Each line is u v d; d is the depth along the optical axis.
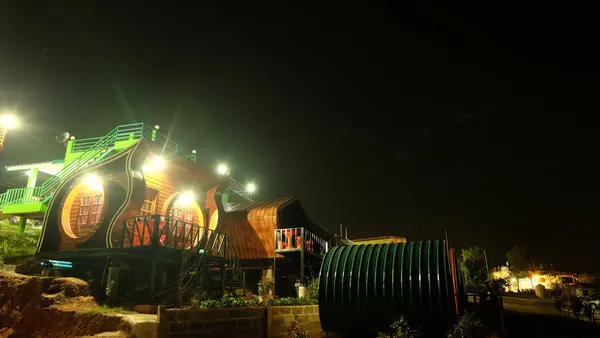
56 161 23.20
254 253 22.72
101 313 11.70
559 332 17.09
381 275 13.65
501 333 15.15
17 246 18.88
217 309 11.65
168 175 19.14
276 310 13.34
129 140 18.75
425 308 12.82
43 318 11.68
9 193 22.25
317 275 24.34
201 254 16.66
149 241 17.23
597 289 38.25
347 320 13.70
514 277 59.00
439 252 13.59
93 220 16.80
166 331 10.42
